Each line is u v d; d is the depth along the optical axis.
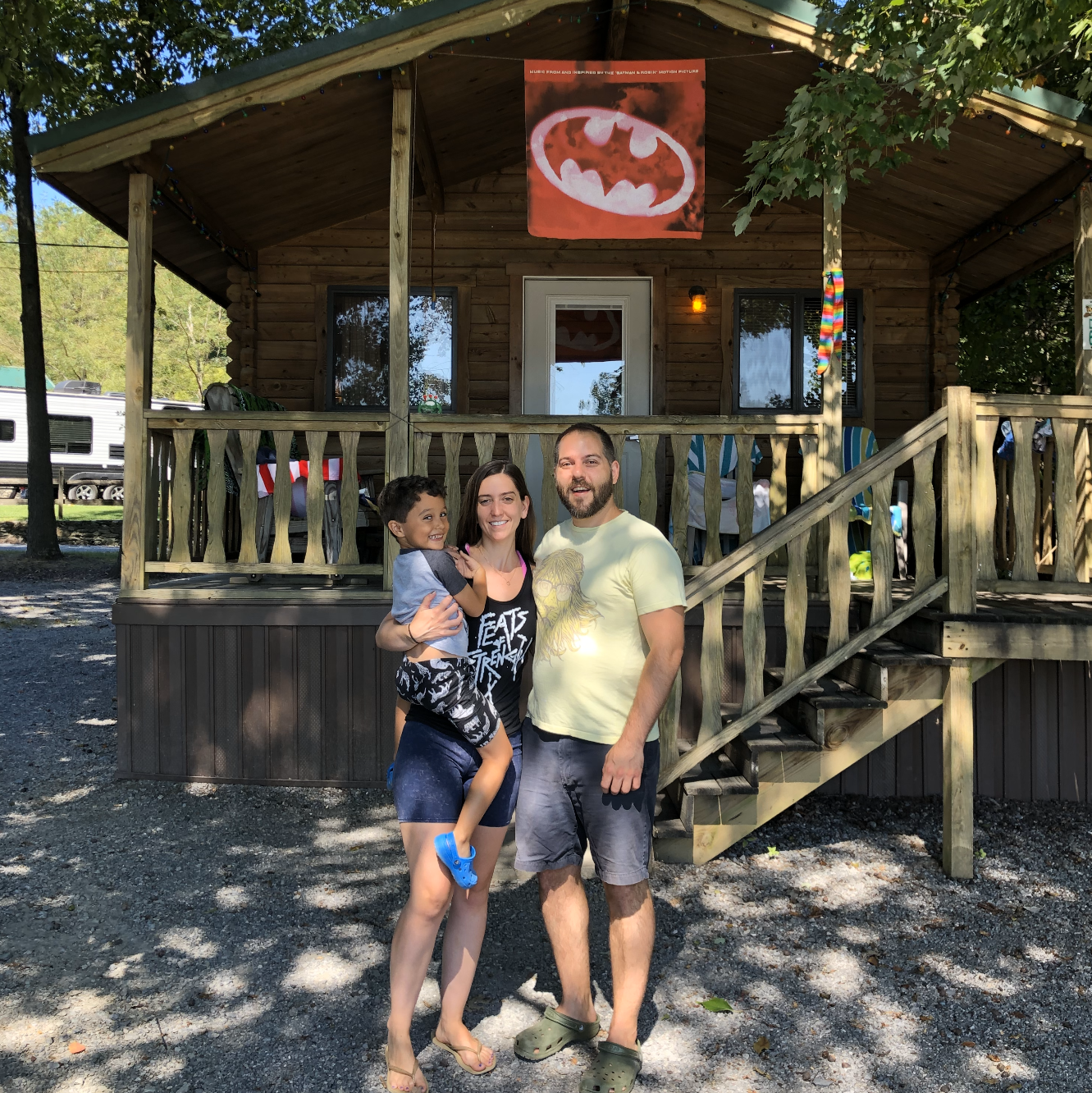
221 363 41.88
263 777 5.29
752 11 5.14
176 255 7.78
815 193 4.68
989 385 12.38
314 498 5.36
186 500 5.37
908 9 4.65
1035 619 4.29
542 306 8.16
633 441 7.26
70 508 24.45
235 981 3.24
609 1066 2.63
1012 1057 2.86
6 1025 2.95
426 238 8.16
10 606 11.14
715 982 3.29
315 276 8.15
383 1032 2.95
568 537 2.93
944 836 4.35
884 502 4.43
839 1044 2.92
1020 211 6.48
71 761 5.66
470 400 8.17
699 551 6.80
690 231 5.46
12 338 44.38
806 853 4.54
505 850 4.55
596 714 2.76
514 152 7.86
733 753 4.64
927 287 8.19
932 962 3.46
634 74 5.40
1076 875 4.31
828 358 5.35
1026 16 4.11
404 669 2.60
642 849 2.75
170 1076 2.71
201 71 12.48
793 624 4.43
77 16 11.44
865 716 4.34
